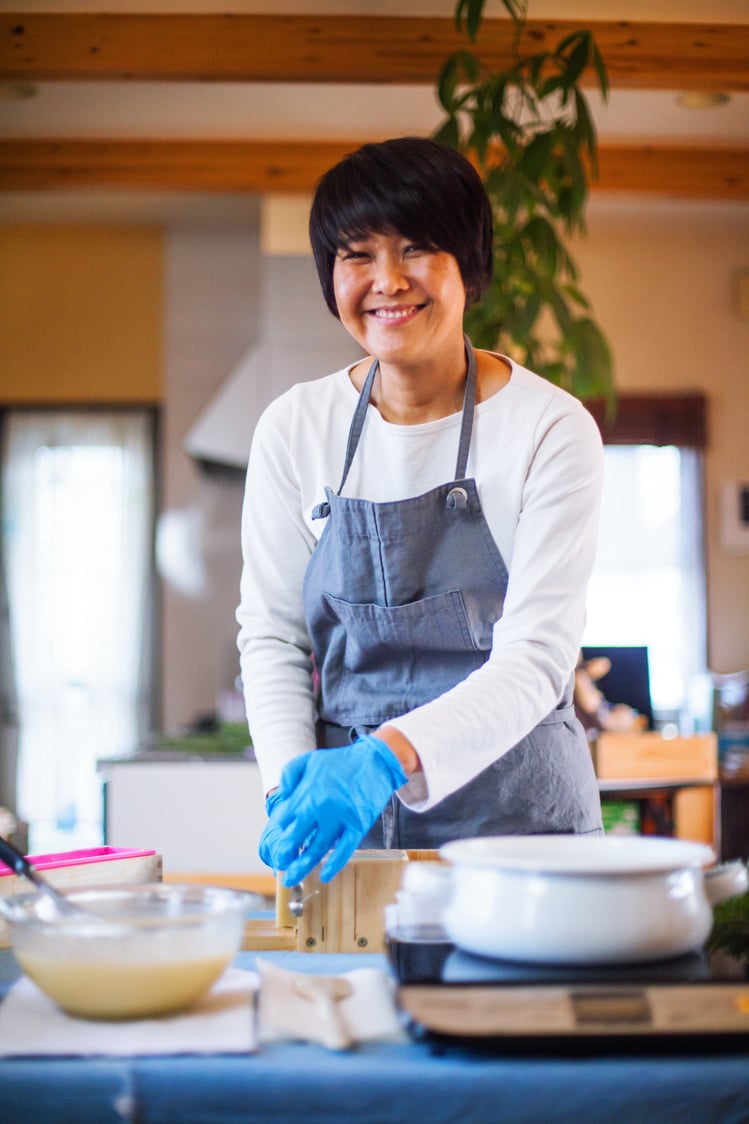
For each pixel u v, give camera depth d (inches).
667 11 174.7
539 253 130.8
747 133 216.2
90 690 271.7
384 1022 36.9
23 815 270.1
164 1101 33.2
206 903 40.8
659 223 258.2
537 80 134.6
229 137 221.6
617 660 160.6
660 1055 34.8
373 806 47.6
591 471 60.9
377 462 63.0
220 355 277.4
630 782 154.6
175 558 272.7
